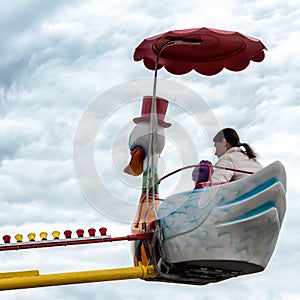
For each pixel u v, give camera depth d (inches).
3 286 458.9
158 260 475.8
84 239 473.7
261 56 549.3
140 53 539.2
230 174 478.6
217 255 458.3
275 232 466.0
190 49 544.1
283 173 457.4
